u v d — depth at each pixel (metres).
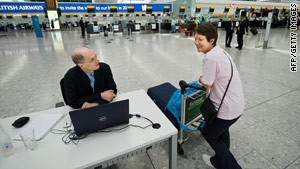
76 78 1.30
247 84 3.09
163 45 7.64
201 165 1.46
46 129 1.03
